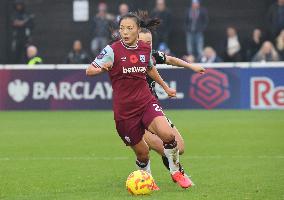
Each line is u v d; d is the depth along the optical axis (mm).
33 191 29797
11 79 70125
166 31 79438
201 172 34562
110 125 57312
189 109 68438
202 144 45750
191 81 68188
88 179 32969
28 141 48062
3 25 84188
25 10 85188
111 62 28547
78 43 76188
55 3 85312
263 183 31016
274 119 59594
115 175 34219
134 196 27812
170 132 28391
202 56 74000
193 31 79250
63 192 29359
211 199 27078
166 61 31328
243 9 83188
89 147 44906
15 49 82375
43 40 85438
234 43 76812
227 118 60719
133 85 28859
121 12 75688
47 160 39469
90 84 69375
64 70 69562
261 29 82812
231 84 67812
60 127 56344
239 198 27328
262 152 41906
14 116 65188
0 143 47125
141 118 28969
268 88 67375
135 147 29828
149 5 83750
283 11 77188
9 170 35875
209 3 83625
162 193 28469
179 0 83875
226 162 38062
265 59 73750
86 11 84938
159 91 68500
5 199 27750
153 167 36500
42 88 69938
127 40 28281
